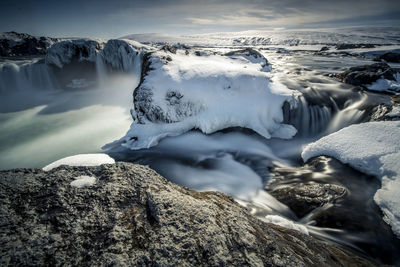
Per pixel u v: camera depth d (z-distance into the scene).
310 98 9.18
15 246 1.26
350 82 11.45
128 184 1.92
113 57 16.08
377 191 4.11
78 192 1.74
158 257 1.32
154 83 8.46
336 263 1.95
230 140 8.02
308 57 31.52
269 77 9.46
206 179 6.20
